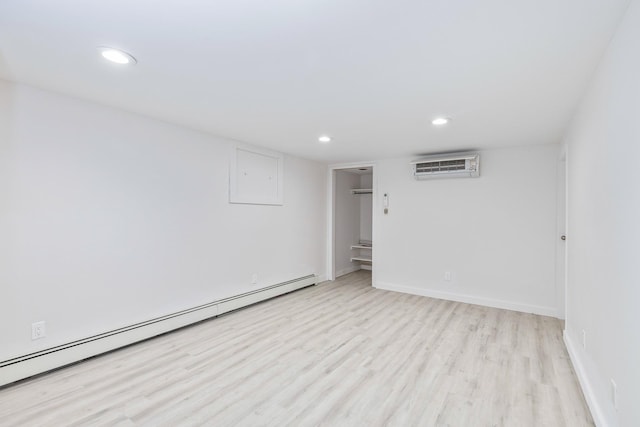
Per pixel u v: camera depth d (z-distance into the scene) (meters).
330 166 5.71
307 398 2.11
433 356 2.73
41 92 2.34
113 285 2.78
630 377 1.38
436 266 4.62
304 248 5.22
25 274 2.29
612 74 1.60
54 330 2.43
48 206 2.39
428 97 2.42
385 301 4.42
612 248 1.62
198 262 3.51
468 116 2.85
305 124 3.18
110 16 1.43
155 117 3.00
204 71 2.01
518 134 3.45
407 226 4.89
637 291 1.30
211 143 3.62
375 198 5.21
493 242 4.21
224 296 3.82
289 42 1.65
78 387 2.19
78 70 2.01
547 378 2.38
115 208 2.78
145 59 1.86
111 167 2.75
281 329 3.34
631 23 1.32
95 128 2.64
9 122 2.21
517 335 3.21
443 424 1.86
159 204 3.12
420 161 4.55
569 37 1.58
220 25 1.50
